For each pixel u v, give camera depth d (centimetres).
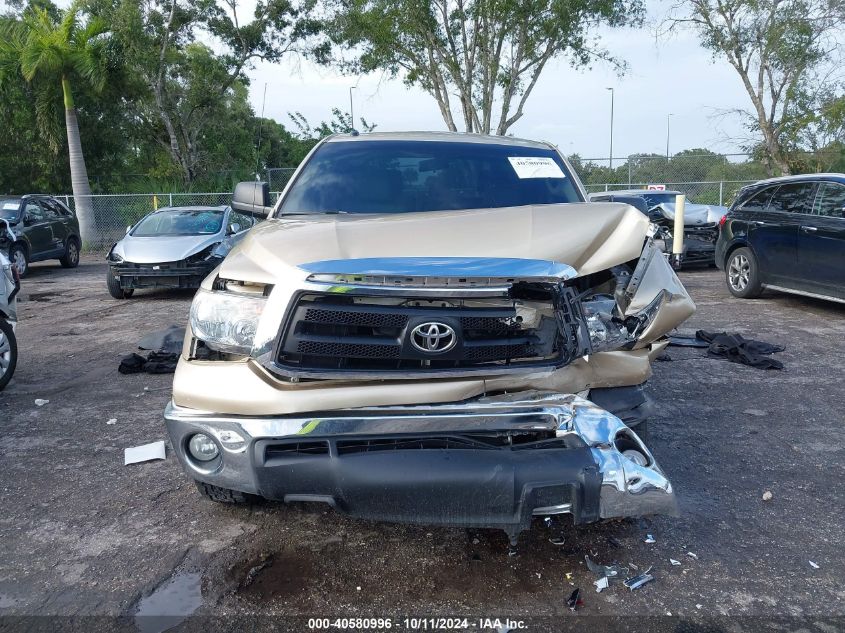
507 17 2234
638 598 284
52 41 2319
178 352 686
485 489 263
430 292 270
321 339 274
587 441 274
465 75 2442
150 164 3312
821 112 2336
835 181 871
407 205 416
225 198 2444
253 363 282
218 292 300
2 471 415
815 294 885
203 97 2984
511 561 311
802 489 386
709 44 2422
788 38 2283
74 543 329
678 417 505
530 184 438
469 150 462
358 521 348
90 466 422
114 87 2512
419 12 2297
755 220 983
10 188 2922
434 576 300
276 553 320
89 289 1302
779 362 638
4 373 585
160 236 1166
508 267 280
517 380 280
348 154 457
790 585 293
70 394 576
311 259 286
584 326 292
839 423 491
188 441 299
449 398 274
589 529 339
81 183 2428
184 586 294
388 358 274
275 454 279
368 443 278
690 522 348
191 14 2730
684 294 331
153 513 359
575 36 2298
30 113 2603
